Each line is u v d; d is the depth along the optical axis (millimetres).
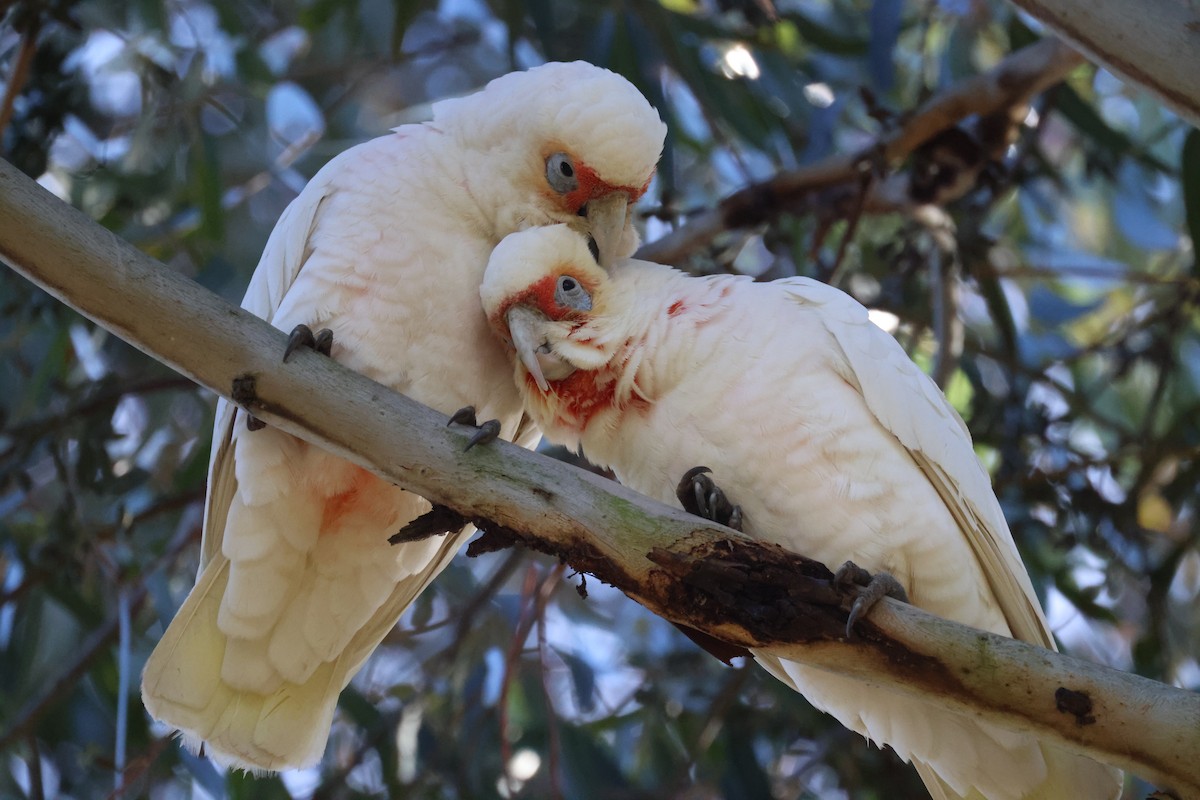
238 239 12539
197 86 10805
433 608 11609
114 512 10250
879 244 12586
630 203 8227
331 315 7129
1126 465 12086
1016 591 7023
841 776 10477
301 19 12539
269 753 7473
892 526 6680
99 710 10844
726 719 10758
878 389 6887
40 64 10086
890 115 10539
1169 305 11500
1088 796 6844
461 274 7402
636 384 7031
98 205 11141
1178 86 6062
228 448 7234
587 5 11234
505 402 7770
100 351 11125
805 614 5617
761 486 6781
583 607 13164
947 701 5586
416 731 10680
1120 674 5422
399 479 5980
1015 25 10969
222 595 7285
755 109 11391
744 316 6957
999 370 12023
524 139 7820
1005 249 13484
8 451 10023
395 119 13664
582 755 10586
